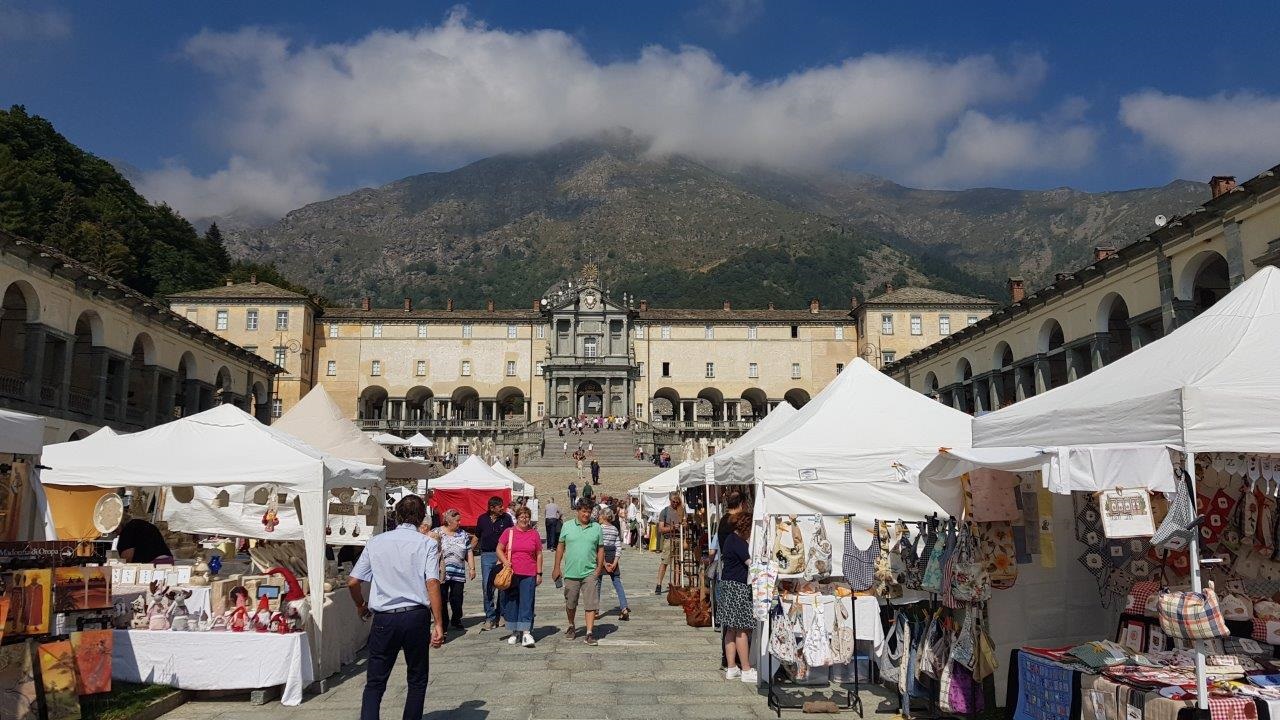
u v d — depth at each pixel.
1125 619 8.33
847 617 8.95
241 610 9.68
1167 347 7.96
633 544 35.56
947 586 8.49
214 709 8.95
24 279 34.06
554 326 82.69
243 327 76.00
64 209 75.75
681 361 83.56
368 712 7.10
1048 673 7.58
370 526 14.33
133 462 11.09
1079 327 40.50
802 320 83.12
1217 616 6.10
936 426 11.80
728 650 10.27
